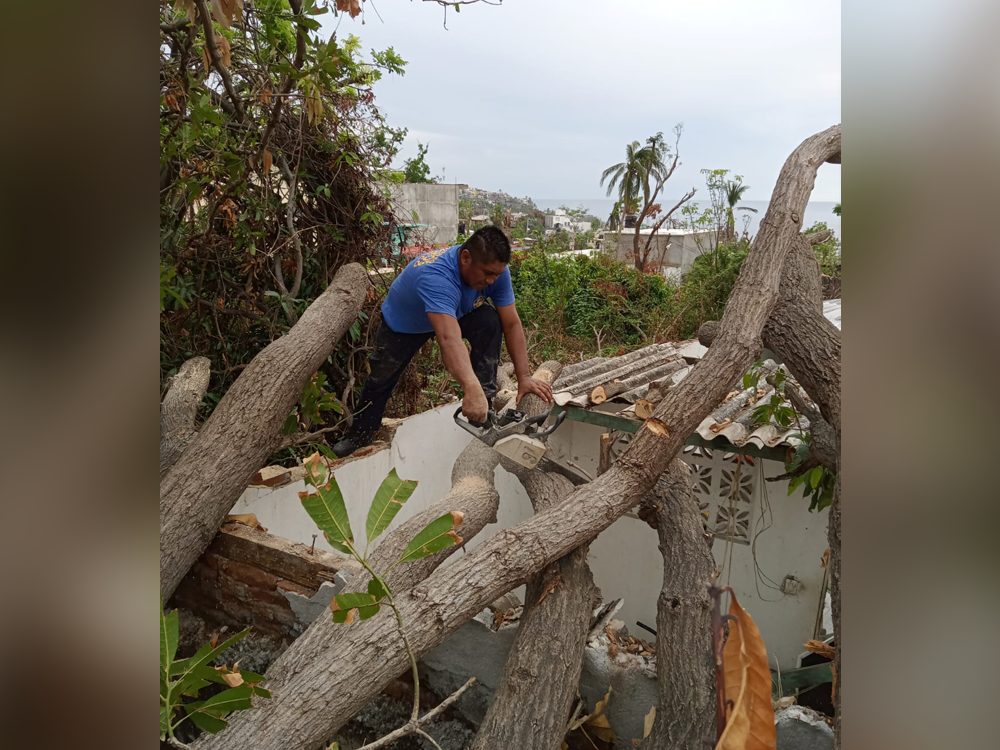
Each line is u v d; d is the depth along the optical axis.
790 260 3.07
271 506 4.03
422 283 2.73
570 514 2.41
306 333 3.36
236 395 3.11
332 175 4.77
